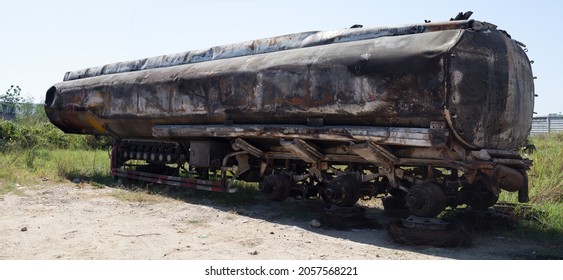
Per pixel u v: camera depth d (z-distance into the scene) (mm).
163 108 10164
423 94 6266
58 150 22344
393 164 7262
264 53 8844
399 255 6020
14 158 15750
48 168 14430
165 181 11156
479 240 6863
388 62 6574
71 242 6527
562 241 6766
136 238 6781
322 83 7309
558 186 9484
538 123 27219
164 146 11484
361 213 7738
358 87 6879
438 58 6141
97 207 9055
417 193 6652
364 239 6871
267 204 9664
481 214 7652
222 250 6199
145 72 11008
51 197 10008
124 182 12484
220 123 9180
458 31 6332
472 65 6359
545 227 7312
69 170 13812
